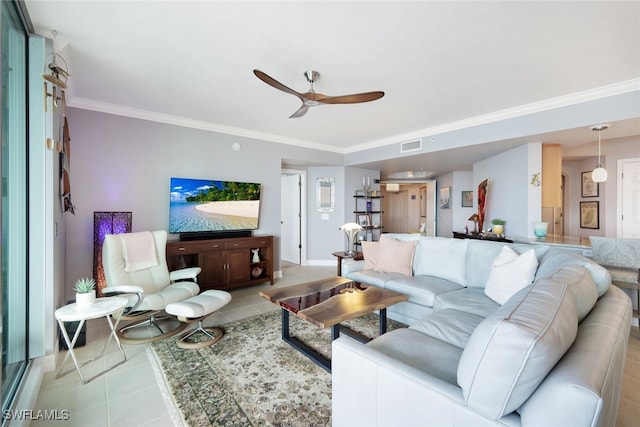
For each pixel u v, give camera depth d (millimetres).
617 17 1948
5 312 1919
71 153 3375
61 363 2244
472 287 2844
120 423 1641
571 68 2656
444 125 4445
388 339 1676
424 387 1046
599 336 1027
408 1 1814
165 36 2188
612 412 929
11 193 1971
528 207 4137
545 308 1009
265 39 2223
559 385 796
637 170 4938
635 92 2908
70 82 2943
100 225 3350
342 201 6398
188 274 3178
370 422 1218
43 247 2111
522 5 1847
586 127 3264
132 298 2533
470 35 2168
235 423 1635
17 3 1765
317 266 6328
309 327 2945
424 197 10445
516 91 3180
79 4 1830
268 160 5105
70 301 2924
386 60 2527
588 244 3439
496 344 898
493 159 5059
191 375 2094
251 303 3758
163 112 3871
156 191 3951
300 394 1886
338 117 4074
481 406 913
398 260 3355
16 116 1998
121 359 2320
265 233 5094
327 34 2160
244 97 3352
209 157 4426
